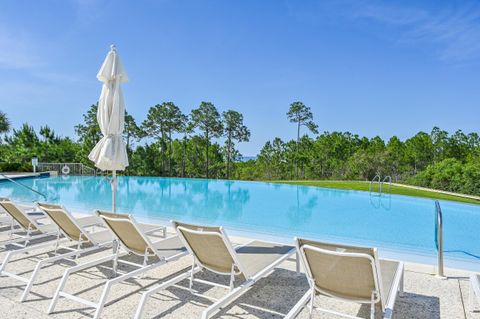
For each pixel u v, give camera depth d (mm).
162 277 4324
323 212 11664
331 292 3002
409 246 7293
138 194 15961
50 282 4090
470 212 11625
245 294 3820
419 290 3930
